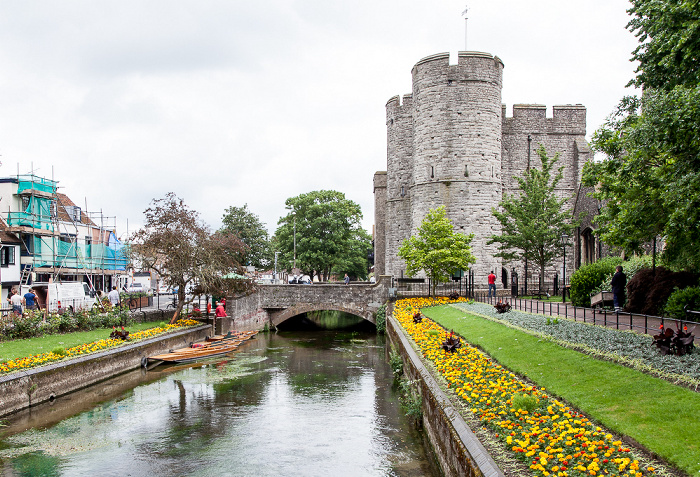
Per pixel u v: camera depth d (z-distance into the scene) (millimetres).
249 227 64188
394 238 46188
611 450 6727
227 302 33562
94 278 38250
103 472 11195
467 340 17047
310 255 60844
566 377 10430
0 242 29250
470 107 36375
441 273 32156
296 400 17109
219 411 15828
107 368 19250
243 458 11945
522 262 41125
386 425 14164
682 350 10078
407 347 17922
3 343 19250
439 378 12484
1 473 11109
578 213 33344
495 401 9594
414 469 10930
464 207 36250
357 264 71750
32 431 13820
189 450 12508
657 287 17828
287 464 11531
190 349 25484
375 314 36719
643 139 10281
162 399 17234
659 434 7176
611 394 8945
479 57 36500
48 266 32781
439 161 36781
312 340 32844
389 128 47219
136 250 27906
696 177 9367
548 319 16156
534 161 42969
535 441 7383
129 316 26859
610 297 19703
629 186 12023
